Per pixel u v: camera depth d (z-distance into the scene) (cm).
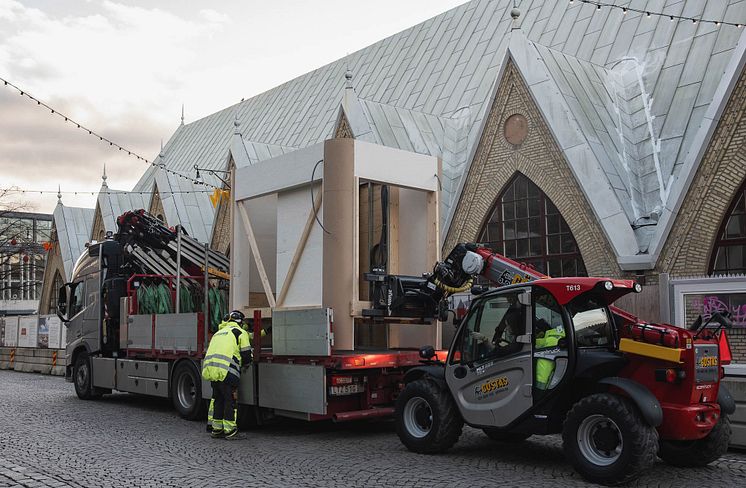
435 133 2392
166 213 3566
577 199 1747
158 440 1072
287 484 779
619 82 2084
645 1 2266
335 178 1097
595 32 2352
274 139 3806
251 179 1280
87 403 1580
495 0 3030
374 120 2262
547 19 2614
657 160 1811
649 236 1644
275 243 1340
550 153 1819
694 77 1916
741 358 1080
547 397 825
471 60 2823
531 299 853
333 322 1075
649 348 779
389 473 828
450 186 2192
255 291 1320
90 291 1672
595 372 805
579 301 843
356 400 1080
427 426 957
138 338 1473
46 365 2633
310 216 1145
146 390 1420
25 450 992
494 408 878
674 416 770
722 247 1523
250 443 1045
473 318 923
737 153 1502
